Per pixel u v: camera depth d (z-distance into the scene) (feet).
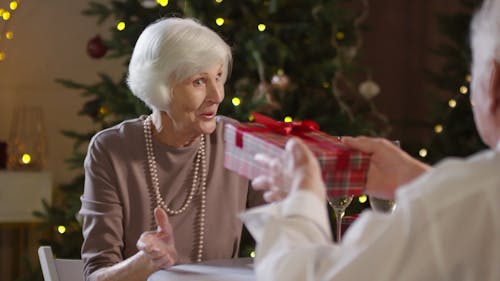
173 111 7.58
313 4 14.74
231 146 5.81
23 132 17.40
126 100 13.39
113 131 7.99
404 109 20.58
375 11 20.36
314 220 3.79
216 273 6.24
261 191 8.28
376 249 3.39
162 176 7.86
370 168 5.24
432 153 16.62
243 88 13.64
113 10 14.01
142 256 7.03
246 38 13.78
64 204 17.02
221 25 13.73
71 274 7.96
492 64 3.69
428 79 17.17
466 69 16.60
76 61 17.63
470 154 16.42
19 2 17.37
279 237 3.75
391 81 20.51
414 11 20.51
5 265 17.24
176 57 7.39
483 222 3.30
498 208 3.29
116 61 17.74
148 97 7.61
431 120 17.12
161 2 13.34
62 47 17.57
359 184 5.23
